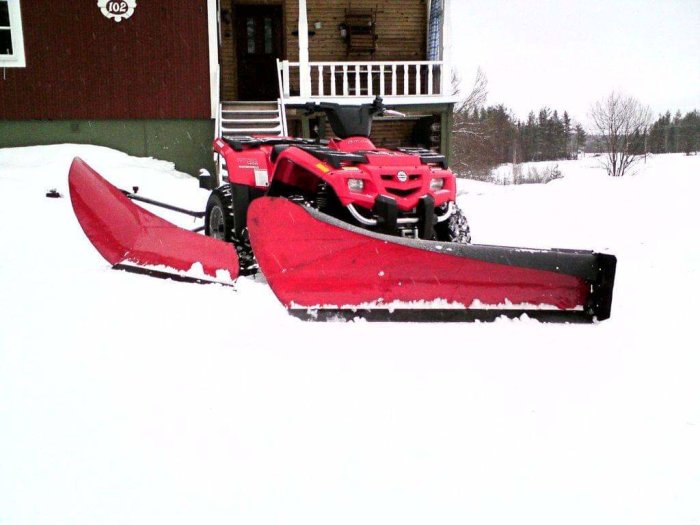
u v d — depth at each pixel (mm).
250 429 2195
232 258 4129
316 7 14289
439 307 3422
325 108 4680
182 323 3326
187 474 1910
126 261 4609
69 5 12203
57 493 1805
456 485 1872
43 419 2248
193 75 12688
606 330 3365
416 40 14594
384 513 1729
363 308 3398
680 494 1833
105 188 4758
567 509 1758
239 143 5000
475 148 39688
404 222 4027
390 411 2352
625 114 35344
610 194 10367
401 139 15391
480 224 8250
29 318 3404
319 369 2736
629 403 2453
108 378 2615
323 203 4125
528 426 2254
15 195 8281
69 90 12383
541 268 3391
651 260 5434
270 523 1679
